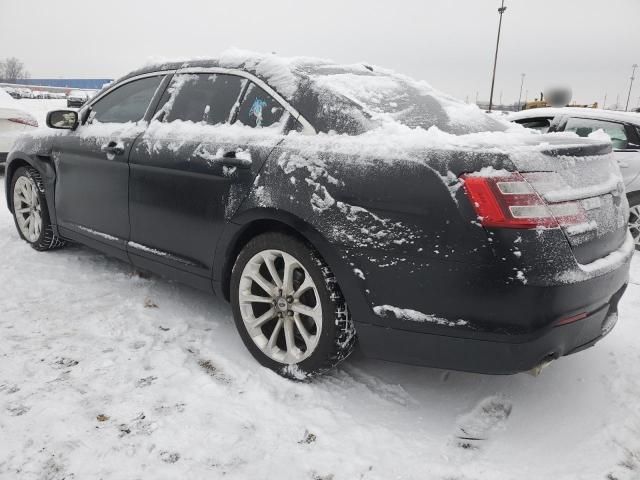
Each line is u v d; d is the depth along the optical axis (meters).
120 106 3.55
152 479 1.84
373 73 3.09
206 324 3.07
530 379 2.59
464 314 1.96
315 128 2.42
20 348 2.66
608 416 2.30
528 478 1.93
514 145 1.99
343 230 2.15
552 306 1.88
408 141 2.09
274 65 2.73
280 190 2.36
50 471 1.85
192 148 2.80
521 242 1.85
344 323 2.28
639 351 2.89
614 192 2.28
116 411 2.19
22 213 4.38
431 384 2.54
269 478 1.88
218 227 2.65
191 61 3.21
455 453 2.06
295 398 2.36
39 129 4.25
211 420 2.17
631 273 4.39
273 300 2.50
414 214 2.00
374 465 1.97
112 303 3.29
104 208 3.41
